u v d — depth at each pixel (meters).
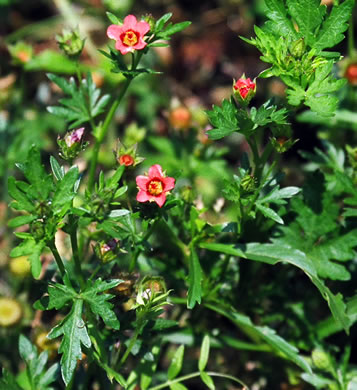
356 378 0.39
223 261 0.38
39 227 0.33
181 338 0.39
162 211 0.35
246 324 0.38
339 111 0.43
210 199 0.47
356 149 0.40
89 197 0.34
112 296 0.34
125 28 0.35
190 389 0.42
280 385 0.41
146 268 0.39
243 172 0.35
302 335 0.40
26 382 0.39
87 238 0.40
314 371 0.39
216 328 0.40
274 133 0.35
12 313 0.42
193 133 0.47
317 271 0.38
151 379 0.38
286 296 0.40
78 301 0.34
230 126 0.35
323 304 0.43
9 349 0.43
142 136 0.47
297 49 0.34
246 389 0.37
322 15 0.34
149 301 0.34
